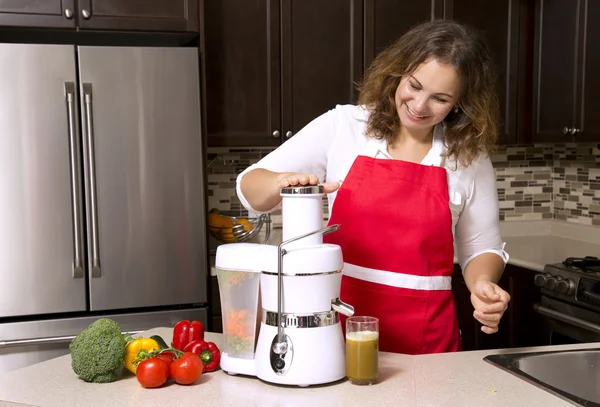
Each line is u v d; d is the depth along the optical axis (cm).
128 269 300
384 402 139
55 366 164
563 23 342
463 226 195
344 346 153
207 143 325
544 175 404
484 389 146
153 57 296
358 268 187
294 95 334
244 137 331
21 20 292
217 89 326
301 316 146
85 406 138
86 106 289
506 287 330
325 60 336
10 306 289
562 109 345
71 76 288
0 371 289
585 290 276
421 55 168
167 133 300
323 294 147
